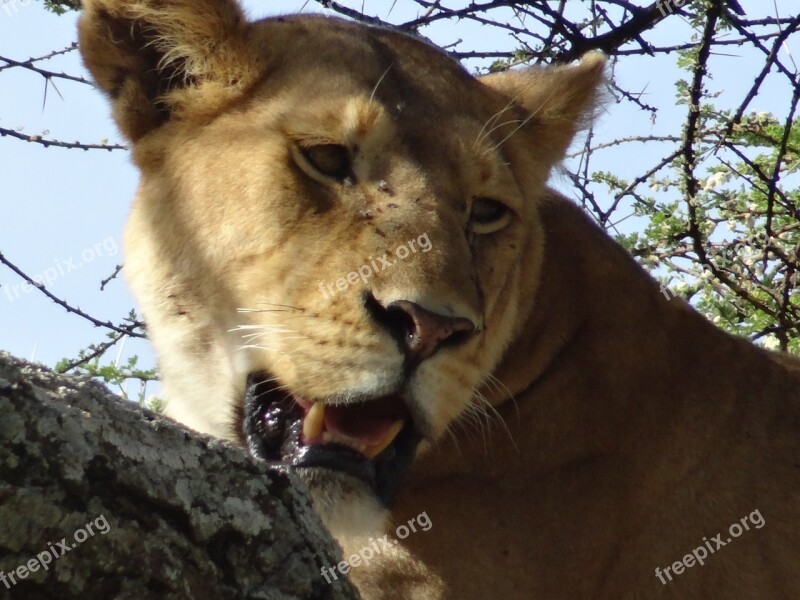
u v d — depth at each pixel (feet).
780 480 27.53
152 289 25.72
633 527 27.25
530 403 27.35
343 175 23.97
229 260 24.09
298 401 23.25
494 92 28.58
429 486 27.04
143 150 26.12
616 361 27.91
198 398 25.35
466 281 22.85
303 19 26.94
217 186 24.52
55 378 14.34
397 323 22.44
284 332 23.11
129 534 14.10
